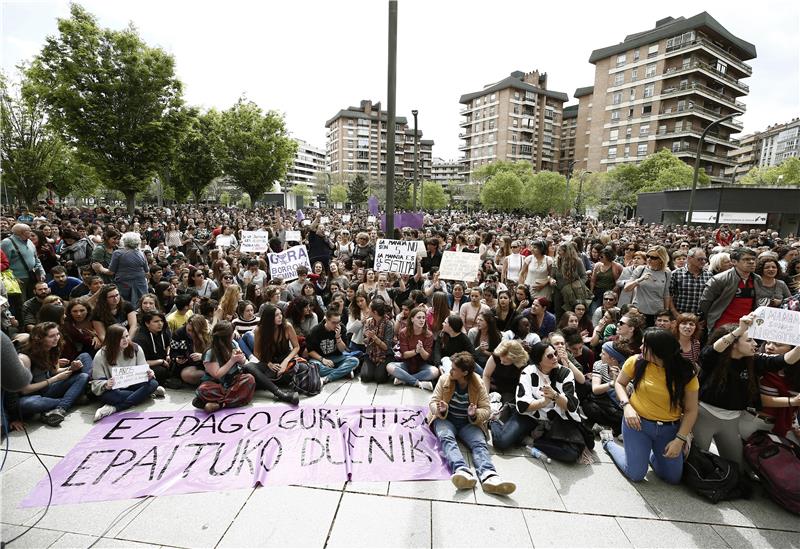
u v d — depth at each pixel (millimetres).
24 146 25578
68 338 5023
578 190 57062
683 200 33406
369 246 10695
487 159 91062
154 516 3051
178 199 40688
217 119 36625
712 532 3025
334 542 2842
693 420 3410
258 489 3365
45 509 3082
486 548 2826
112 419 4379
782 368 3562
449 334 5480
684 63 55250
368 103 125875
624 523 3094
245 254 10578
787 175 56938
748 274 5059
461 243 9977
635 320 4508
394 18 6836
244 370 5004
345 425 4332
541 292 7121
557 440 3881
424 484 3488
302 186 107812
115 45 19703
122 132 20406
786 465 3262
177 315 5984
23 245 7008
